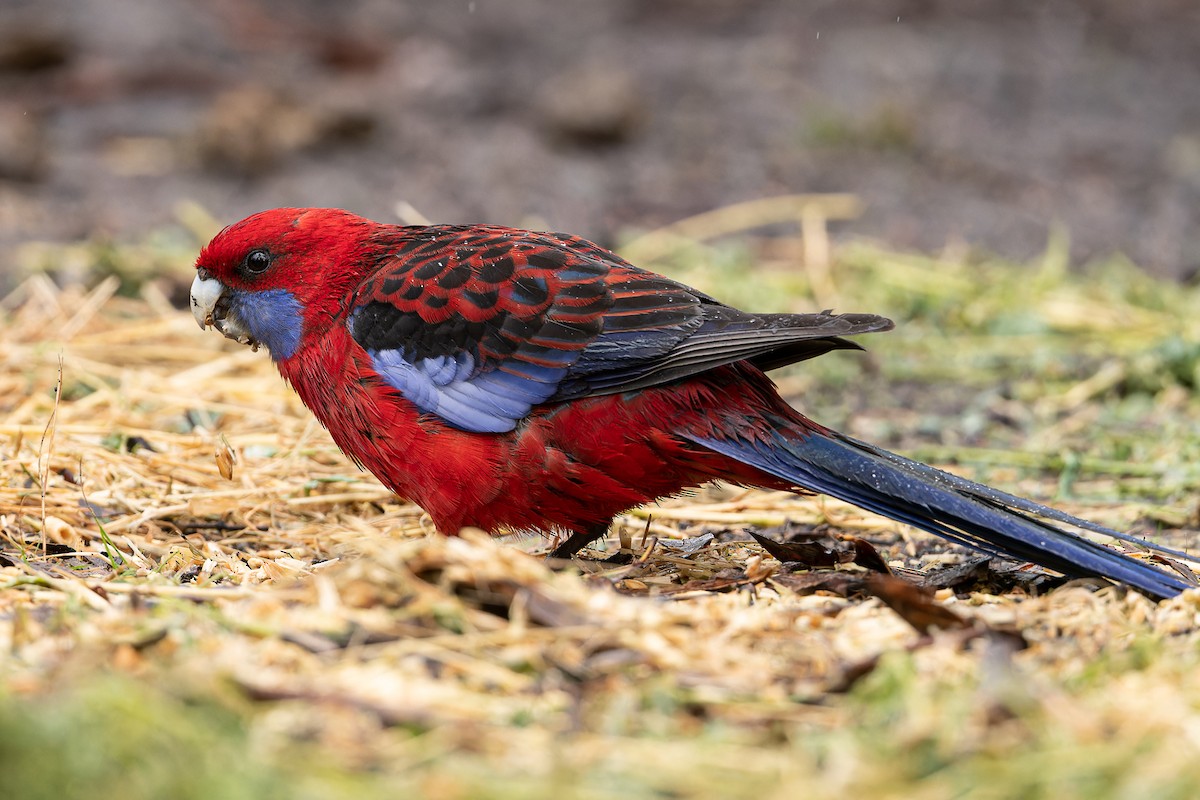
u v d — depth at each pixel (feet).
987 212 63.87
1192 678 22.62
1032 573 29.89
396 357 30.19
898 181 66.59
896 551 33.88
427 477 30.32
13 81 72.95
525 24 85.40
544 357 29.27
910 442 44.80
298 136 66.90
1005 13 88.84
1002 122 73.72
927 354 52.26
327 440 40.01
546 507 30.27
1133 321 53.26
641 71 78.28
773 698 22.15
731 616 25.25
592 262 30.25
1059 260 57.72
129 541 31.86
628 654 23.22
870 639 24.84
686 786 19.36
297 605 25.21
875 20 86.63
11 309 50.60
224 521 35.06
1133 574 26.18
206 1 82.33
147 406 42.09
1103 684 22.70
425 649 23.20
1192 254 60.44
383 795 18.63
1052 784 19.26
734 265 57.06
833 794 19.10
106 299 51.72
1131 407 46.83
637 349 28.96
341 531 34.47
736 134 70.85
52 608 25.64
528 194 63.82
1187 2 91.50
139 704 19.51
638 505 30.37
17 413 40.11
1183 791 18.95
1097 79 79.66
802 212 62.90
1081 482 40.57
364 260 31.76
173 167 65.72
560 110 68.90
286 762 19.20
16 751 18.42
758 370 30.58
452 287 29.99
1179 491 38.73
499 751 20.24
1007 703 20.84
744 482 29.89
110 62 74.08
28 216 59.98
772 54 80.79
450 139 69.05
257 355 46.57
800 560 30.78
